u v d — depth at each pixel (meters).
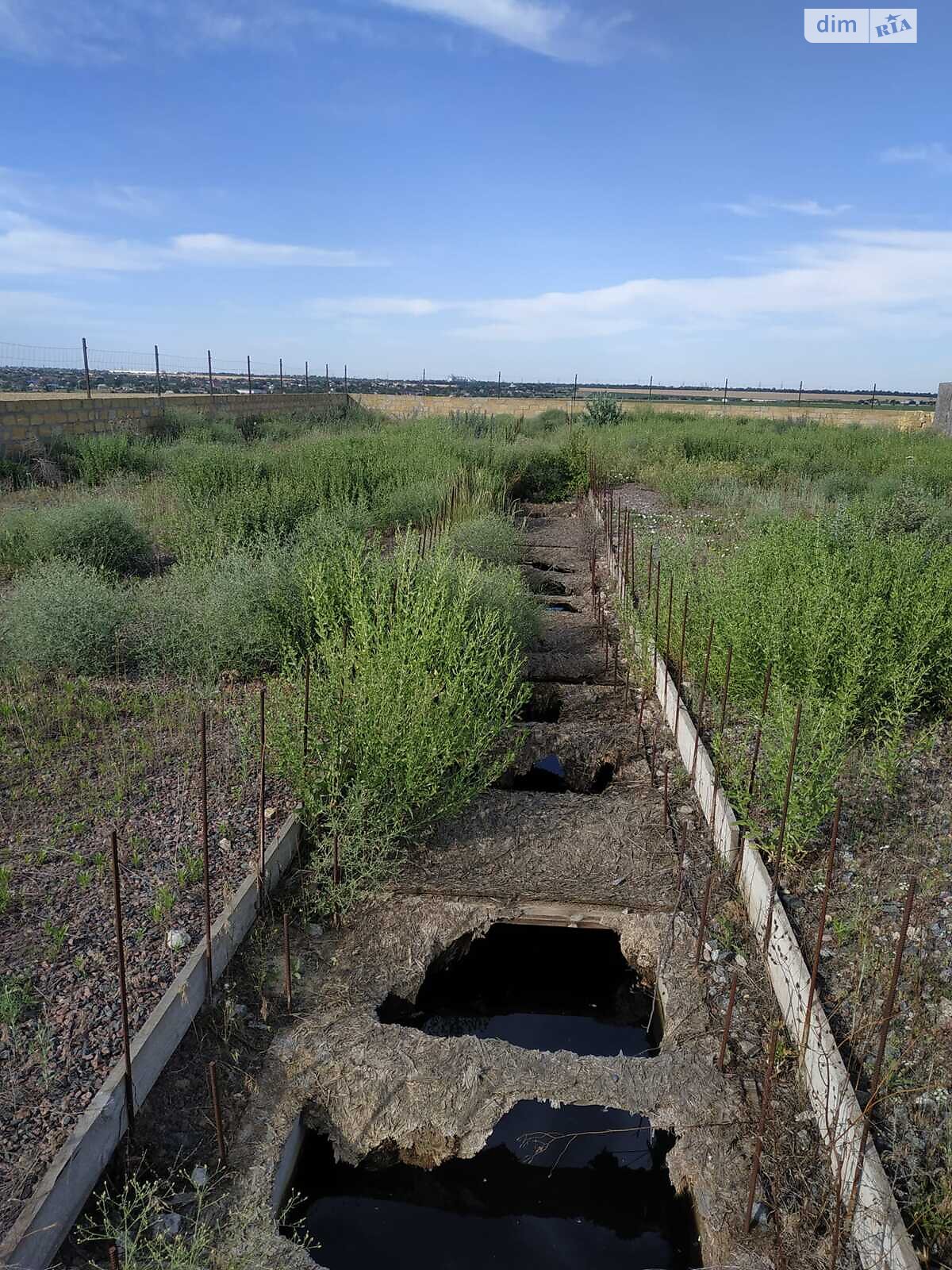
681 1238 3.04
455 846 4.71
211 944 3.60
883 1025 2.94
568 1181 3.24
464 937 4.21
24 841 4.34
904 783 5.02
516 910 4.19
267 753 5.14
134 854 4.23
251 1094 3.18
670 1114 3.16
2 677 6.32
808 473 16.27
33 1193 2.53
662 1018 3.78
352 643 5.41
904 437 21.28
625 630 7.52
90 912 3.81
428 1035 3.46
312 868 4.39
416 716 4.66
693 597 7.03
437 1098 3.21
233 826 4.53
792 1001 3.51
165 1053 3.21
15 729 5.57
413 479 12.82
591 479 15.34
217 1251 2.63
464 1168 3.27
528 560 10.98
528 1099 3.24
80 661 6.41
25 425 14.22
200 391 27.23
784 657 5.67
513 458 16.62
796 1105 3.18
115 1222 2.67
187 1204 2.78
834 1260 2.54
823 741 4.50
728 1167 2.96
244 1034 3.42
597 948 4.44
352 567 6.16
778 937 3.76
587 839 4.79
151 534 10.31
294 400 27.17
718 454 19.17
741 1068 3.35
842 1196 2.80
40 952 3.53
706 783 5.01
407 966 3.89
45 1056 2.98
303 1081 3.24
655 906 4.24
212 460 12.59
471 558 8.75
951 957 3.65
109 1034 3.11
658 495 15.09
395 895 4.29
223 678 6.57
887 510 9.88
